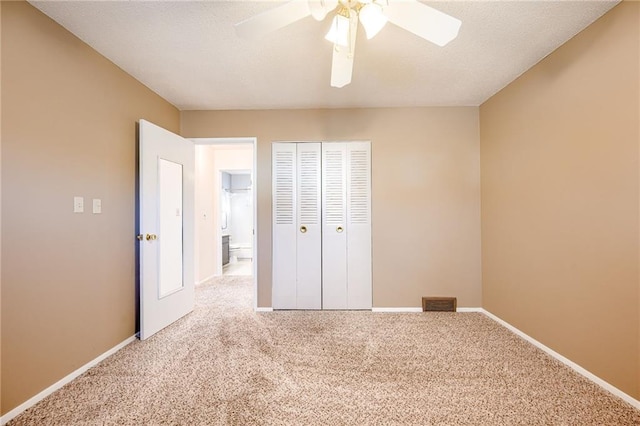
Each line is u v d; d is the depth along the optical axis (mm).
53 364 1791
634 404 1628
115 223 2320
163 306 2768
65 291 1876
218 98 3029
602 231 1794
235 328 2785
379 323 2900
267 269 3314
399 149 3275
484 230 3154
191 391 1802
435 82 2674
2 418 1522
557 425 1511
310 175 3314
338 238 3293
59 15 1759
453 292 3240
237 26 1427
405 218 3266
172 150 2912
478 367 2064
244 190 7961
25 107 1642
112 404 1681
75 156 1956
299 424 1526
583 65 1909
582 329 1943
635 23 1590
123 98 2418
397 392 1789
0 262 1524
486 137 3092
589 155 1875
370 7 1355
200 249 4715
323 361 2162
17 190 1600
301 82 2662
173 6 1688
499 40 2023
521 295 2559
